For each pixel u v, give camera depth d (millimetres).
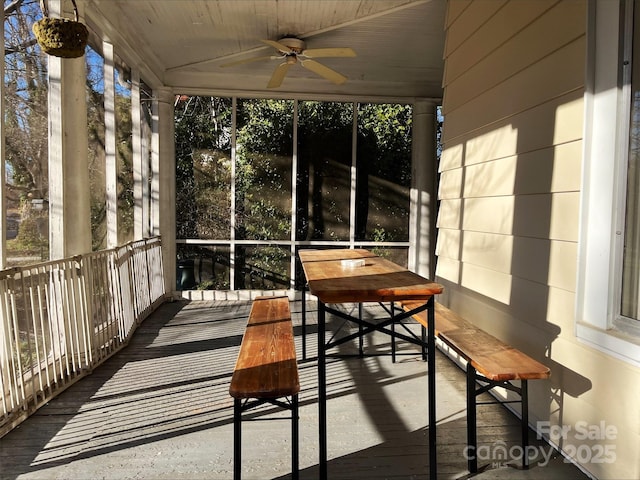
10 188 2979
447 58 4105
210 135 6648
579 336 2307
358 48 5465
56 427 2744
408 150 6898
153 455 2436
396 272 2867
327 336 4773
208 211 6688
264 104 6676
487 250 3316
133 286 4891
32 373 2900
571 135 2381
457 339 2727
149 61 5586
